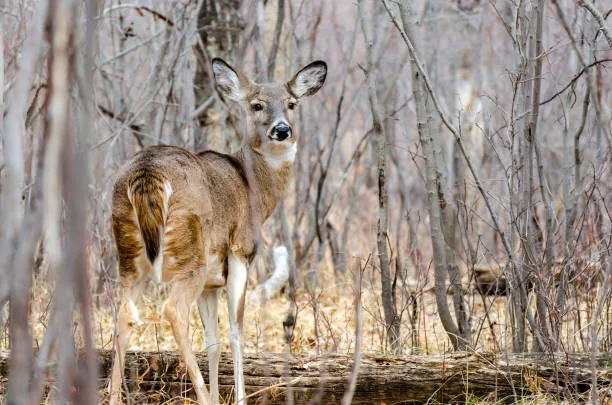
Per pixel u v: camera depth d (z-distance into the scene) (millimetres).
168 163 8734
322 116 21859
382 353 10547
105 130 16422
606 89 15000
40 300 11344
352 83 22422
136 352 9516
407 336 11516
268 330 12586
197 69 16484
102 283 13594
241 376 9242
